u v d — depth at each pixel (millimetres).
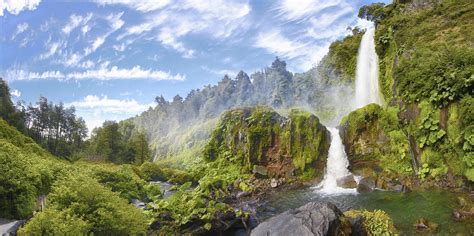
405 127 18375
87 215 10555
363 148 19938
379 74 24234
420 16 22984
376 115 19891
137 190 21594
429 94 17094
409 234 11438
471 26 19531
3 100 67625
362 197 16531
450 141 15898
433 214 12906
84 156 66438
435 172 16375
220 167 24422
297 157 21672
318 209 9141
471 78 14914
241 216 15406
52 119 79250
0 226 13430
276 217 9422
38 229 9352
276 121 23266
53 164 20031
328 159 21250
